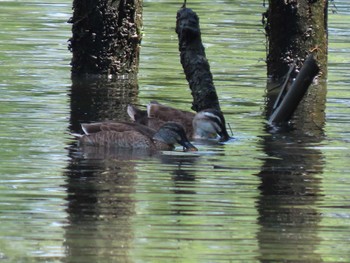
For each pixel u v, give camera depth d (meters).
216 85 27.52
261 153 19.95
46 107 23.58
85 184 17.11
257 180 17.78
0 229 14.64
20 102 24.00
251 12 39.62
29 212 15.52
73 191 16.69
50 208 15.73
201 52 21.98
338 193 17.03
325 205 16.34
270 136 21.50
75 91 25.94
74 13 28.50
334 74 29.62
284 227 15.10
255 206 16.17
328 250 14.17
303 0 28.41
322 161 19.33
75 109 23.52
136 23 28.80
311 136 21.56
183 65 22.08
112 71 28.48
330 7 40.97
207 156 19.69
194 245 14.22
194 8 40.09
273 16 28.61
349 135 21.72
